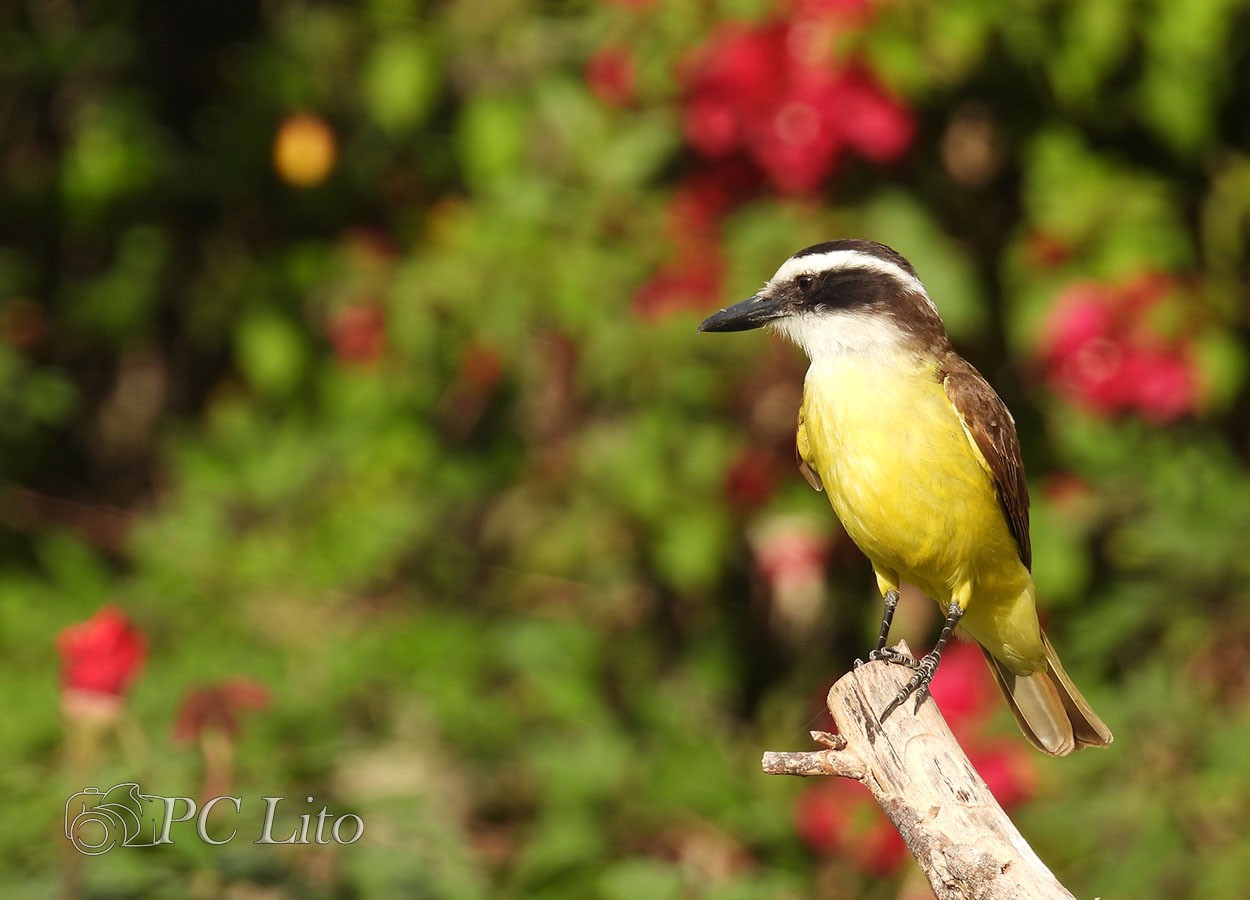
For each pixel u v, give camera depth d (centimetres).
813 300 912
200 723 927
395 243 1355
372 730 1158
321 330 1372
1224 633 1180
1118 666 1223
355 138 1370
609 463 1242
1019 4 1180
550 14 1298
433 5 1338
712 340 1180
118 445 1538
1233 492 1195
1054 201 1215
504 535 1316
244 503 1273
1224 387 1197
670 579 1269
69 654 885
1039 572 1202
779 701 1314
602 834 1112
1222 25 1195
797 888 1127
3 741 985
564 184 1251
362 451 1304
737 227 1215
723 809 1138
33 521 1452
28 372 1438
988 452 886
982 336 1286
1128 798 1076
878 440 887
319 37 1338
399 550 1267
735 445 1223
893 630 1291
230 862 845
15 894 844
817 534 1245
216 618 1198
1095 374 1180
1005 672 964
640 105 1241
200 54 1438
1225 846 1074
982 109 1248
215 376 1520
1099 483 1224
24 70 1410
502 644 1241
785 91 1166
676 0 1201
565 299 1195
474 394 1320
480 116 1287
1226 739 1096
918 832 715
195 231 1438
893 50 1155
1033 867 696
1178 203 1277
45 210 1428
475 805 1169
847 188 1230
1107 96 1258
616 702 1282
